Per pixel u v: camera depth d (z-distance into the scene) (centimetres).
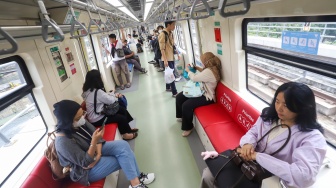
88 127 221
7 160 191
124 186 244
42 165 182
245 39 247
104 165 200
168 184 236
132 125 383
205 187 185
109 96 302
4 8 159
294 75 188
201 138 298
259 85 254
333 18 127
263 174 141
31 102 232
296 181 119
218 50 320
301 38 158
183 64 639
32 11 211
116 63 594
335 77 136
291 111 125
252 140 158
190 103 309
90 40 485
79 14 357
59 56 295
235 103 254
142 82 671
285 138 138
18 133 231
